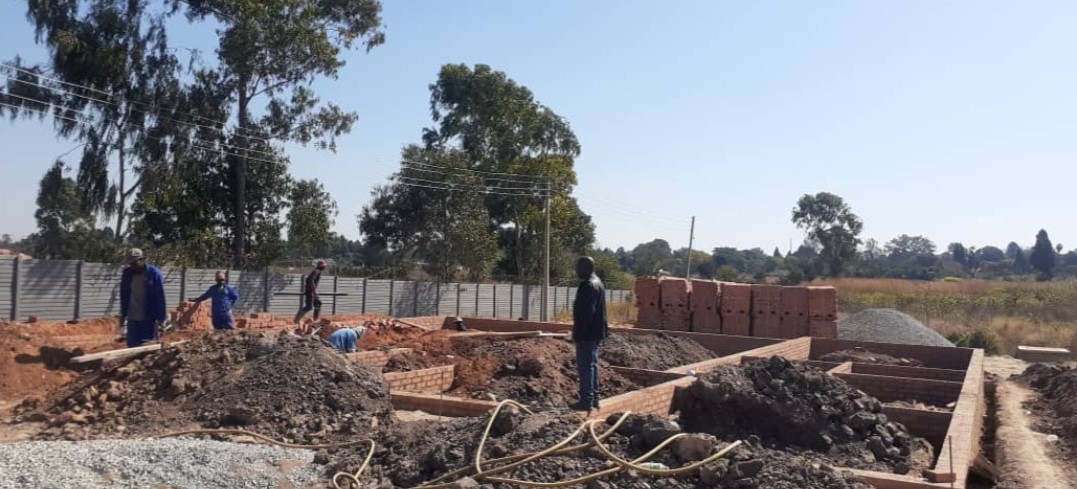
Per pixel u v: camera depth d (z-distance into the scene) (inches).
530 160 1868.8
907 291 1982.0
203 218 1293.1
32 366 461.1
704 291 916.0
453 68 1934.1
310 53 1258.6
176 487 251.9
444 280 1608.0
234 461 277.0
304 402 354.6
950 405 530.9
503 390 489.7
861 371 661.9
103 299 941.2
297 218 1355.8
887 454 387.2
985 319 1384.1
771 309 890.7
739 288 903.1
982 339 1061.8
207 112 1220.5
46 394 393.7
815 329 874.1
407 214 1700.3
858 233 3120.1
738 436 392.2
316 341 397.4
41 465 257.1
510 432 269.3
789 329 883.4
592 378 361.7
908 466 378.3
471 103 1923.0
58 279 891.4
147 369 382.0
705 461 238.2
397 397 409.7
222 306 579.8
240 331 411.2
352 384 375.6
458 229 1669.5
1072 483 352.5
